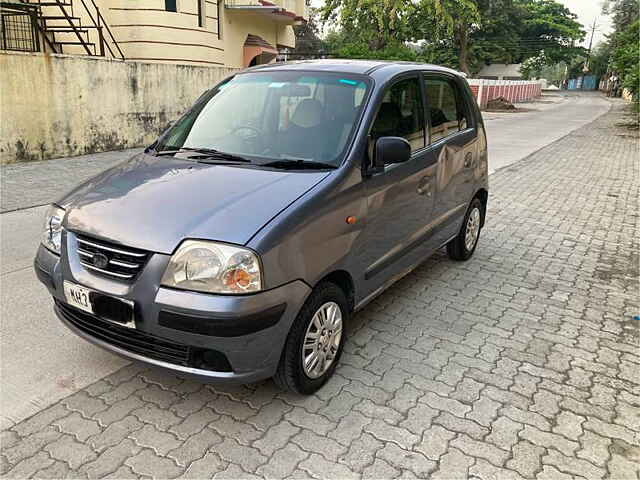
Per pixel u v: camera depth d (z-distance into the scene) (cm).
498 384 335
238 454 267
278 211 281
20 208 710
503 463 267
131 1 1596
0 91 984
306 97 377
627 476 261
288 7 2442
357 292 347
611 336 404
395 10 3366
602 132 2114
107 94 1197
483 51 5544
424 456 269
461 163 480
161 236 268
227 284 259
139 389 317
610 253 600
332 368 330
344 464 262
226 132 379
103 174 354
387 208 361
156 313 264
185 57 1712
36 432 278
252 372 277
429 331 402
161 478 250
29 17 1364
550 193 914
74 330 308
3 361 342
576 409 312
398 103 394
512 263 559
